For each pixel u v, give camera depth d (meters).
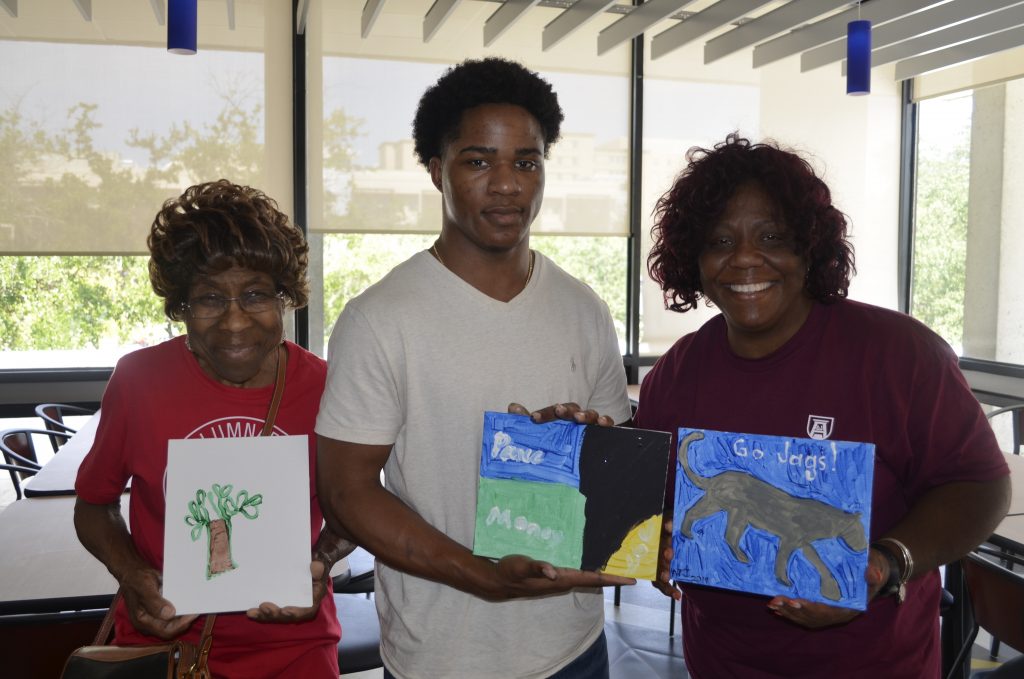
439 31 4.93
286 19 4.69
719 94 5.42
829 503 1.14
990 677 2.07
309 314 4.93
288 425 1.35
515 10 4.20
